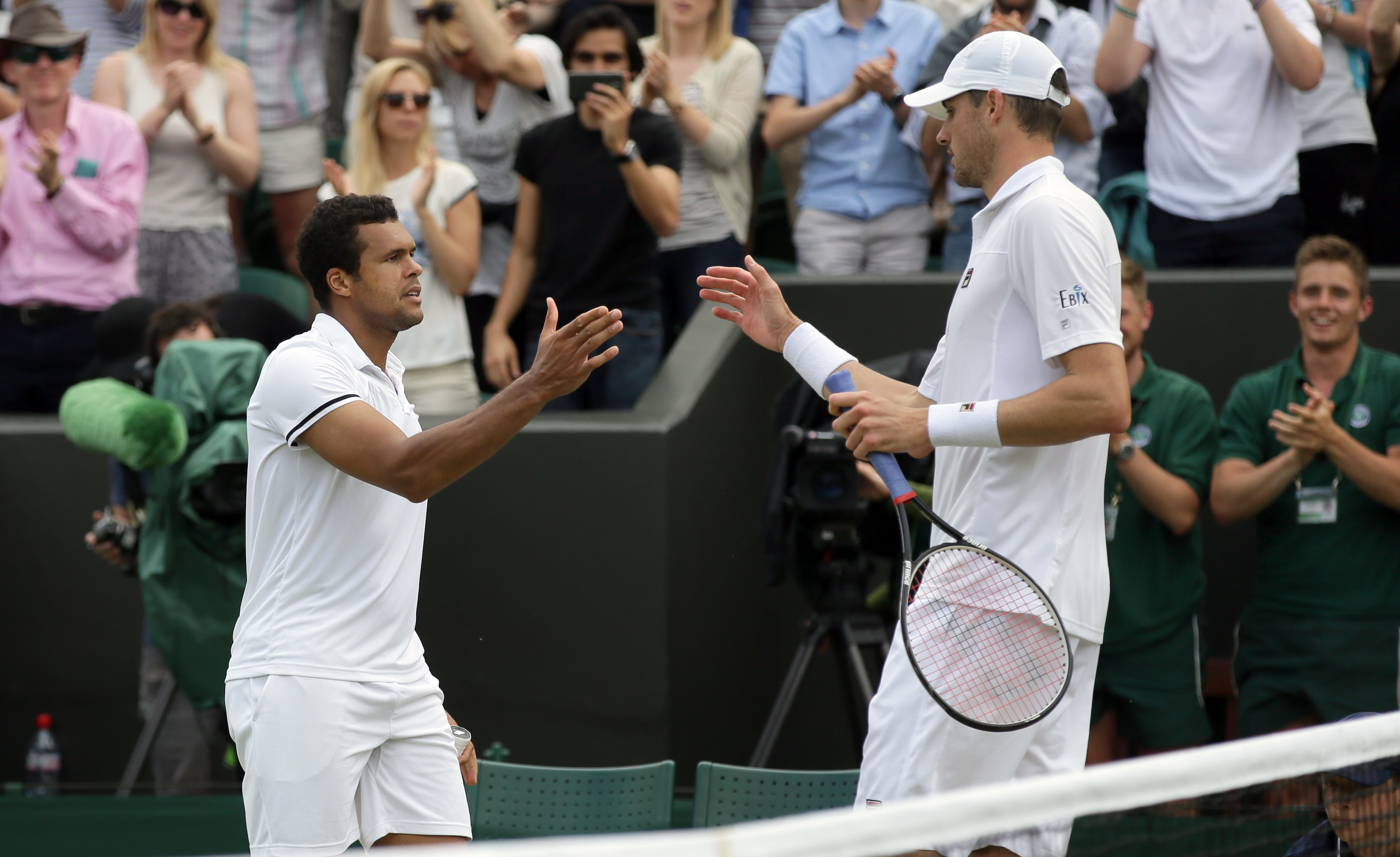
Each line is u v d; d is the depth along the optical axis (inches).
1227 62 876.6
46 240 874.8
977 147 454.3
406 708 450.3
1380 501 691.4
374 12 984.3
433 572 759.1
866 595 718.5
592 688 748.6
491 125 932.6
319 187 1041.5
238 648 446.9
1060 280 427.2
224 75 947.3
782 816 595.8
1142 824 413.4
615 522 747.4
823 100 940.0
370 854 393.7
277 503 439.5
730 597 839.1
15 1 1037.2
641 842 219.0
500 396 403.5
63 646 808.3
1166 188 895.7
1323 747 313.0
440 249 838.5
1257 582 744.3
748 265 501.7
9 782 803.4
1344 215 929.5
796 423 719.1
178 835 687.7
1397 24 909.2
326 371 426.6
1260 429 733.9
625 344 837.2
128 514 753.0
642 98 894.4
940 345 482.9
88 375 805.9
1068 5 1112.8
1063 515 445.4
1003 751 442.6
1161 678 717.9
